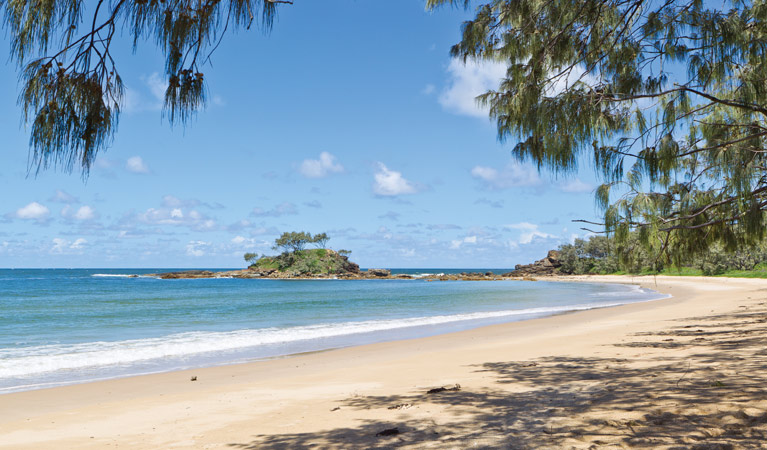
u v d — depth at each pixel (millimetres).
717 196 6691
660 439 3988
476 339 16781
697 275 84875
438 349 14453
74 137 2338
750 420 4293
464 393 7191
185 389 9680
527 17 5617
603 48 5699
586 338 14836
